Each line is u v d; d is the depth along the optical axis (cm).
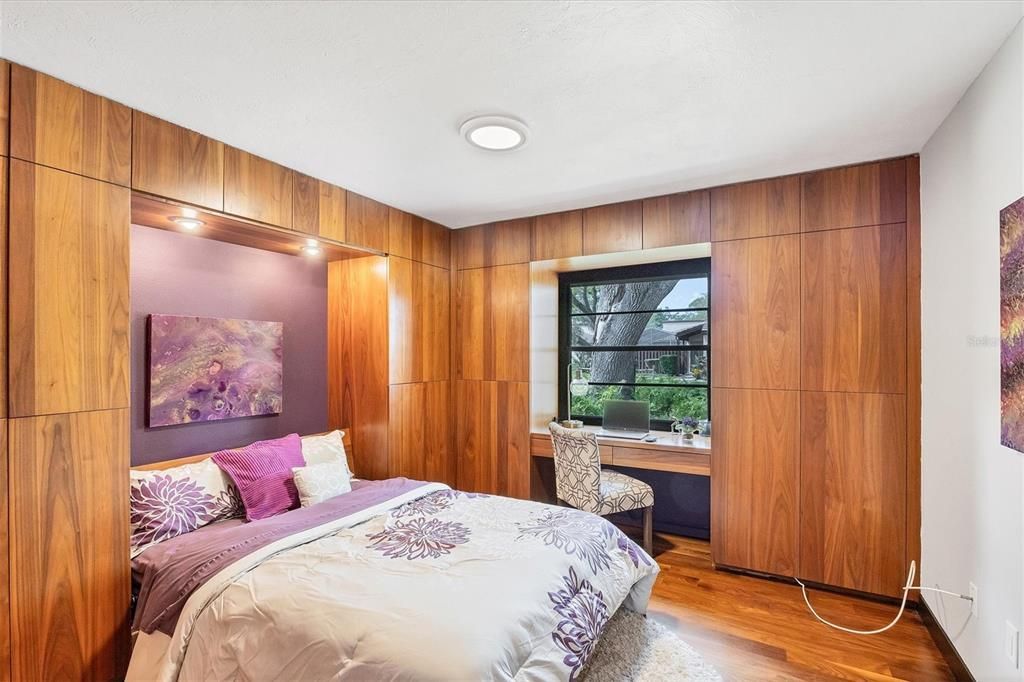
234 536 222
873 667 221
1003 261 170
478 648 145
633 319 430
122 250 214
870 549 281
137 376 267
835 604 277
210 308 303
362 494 282
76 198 200
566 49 176
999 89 175
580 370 452
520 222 401
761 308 311
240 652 169
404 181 313
